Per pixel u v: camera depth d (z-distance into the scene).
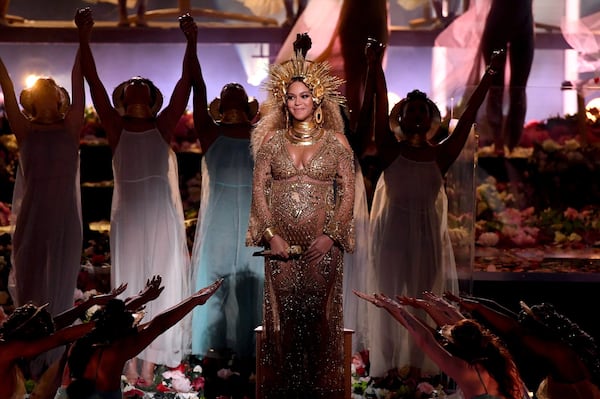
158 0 17.92
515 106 12.91
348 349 9.32
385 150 11.03
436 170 10.99
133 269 10.95
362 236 10.96
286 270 9.02
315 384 9.10
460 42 15.61
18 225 10.96
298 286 9.02
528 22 15.02
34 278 10.88
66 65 17.47
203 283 11.06
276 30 16.77
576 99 12.85
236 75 17.19
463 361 8.55
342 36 13.89
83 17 10.69
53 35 16.92
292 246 8.93
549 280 11.95
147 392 10.56
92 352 8.67
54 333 8.86
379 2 13.92
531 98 12.88
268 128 9.21
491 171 13.12
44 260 10.88
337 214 8.94
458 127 11.03
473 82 15.35
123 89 11.09
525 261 12.85
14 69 17.42
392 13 17.31
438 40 15.85
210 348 11.05
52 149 10.90
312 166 8.93
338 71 13.88
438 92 15.77
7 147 14.02
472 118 11.00
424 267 10.94
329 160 8.95
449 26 15.78
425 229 10.96
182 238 11.16
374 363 11.02
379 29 13.95
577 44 16.19
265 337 9.17
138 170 10.93
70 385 8.62
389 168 11.02
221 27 16.84
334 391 9.14
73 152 10.98
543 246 13.18
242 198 11.06
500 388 8.44
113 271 11.02
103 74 17.34
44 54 17.44
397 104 11.09
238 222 11.04
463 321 8.72
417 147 11.02
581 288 11.86
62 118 11.03
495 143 13.05
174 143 14.51
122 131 10.93
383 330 10.98
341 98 9.27
